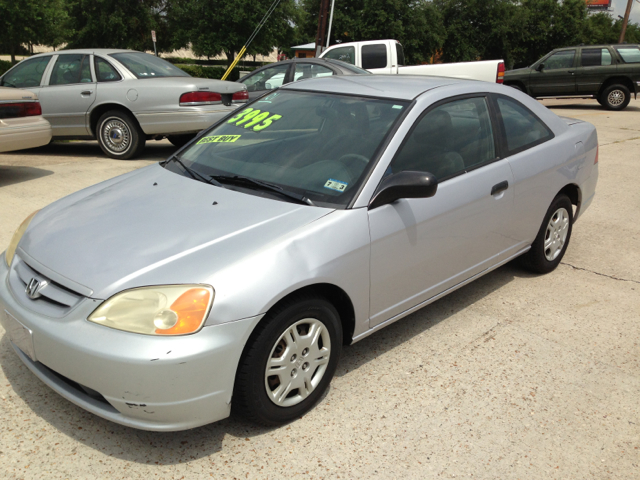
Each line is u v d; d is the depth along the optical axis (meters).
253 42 39.28
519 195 3.84
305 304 2.59
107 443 2.54
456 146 3.46
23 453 2.45
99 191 3.34
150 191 3.16
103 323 2.29
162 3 40.88
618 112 16.41
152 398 2.26
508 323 3.78
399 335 3.59
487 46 39.75
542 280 4.49
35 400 2.80
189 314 2.28
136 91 7.95
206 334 2.29
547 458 2.56
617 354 3.44
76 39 38.34
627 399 3.00
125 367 2.22
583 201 4.71
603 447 2.64
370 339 3.53
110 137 8.30
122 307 2.29
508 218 3.81
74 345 2.29
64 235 2.76
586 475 2.47
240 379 2.46
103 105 8.18
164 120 7.98
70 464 2.40
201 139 3.72
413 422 2.76
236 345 2.35
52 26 34.19
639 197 7.01
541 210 4.15
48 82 8.35
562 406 2.92
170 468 2.41
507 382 3.11
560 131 4.38
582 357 3.39
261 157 3.29
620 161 9.06
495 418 2.81
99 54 8.25
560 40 42.81
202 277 2.36
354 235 2.78
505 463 2.52
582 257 5.01
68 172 7.31
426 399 2.94
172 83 7.91
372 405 2.88
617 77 16.83
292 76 10.12
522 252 4.20
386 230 2.93
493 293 4.23
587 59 17.03
